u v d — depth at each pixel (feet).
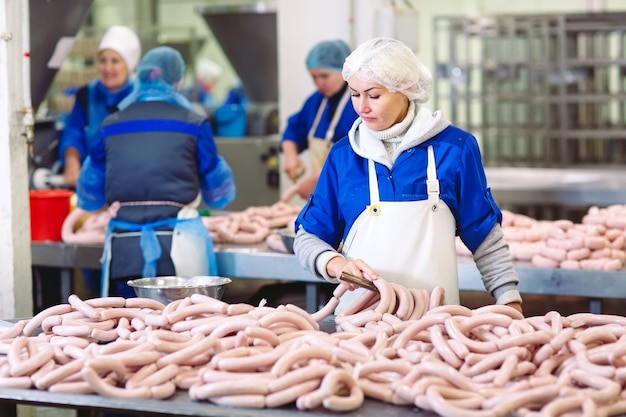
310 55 16.72
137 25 27.55
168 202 13.15
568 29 25.64
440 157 9.38
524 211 22.67
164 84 13.24
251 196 23.61
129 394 6.97
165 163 12.98
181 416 7.08
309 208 9.85
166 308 8.59
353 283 8.93
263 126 24.98
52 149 18.75
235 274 13.97
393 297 8.77
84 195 13.92
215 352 7.55
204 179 13.39
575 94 26.27
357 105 9.31
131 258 13.03
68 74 23.16
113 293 14.39
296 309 8.54
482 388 6.98
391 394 6.91
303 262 9.61
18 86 12.50
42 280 16.56
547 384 6.95
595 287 12.62
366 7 20.21
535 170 23.76
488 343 7.53
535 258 13.21
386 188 9.45
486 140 27.27
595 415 6.30
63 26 16.60
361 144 9.55
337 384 6.78
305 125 17.74
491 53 27.94
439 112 9.48
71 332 8.25
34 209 15.08
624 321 8.23
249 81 24.94
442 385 6.94
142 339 7.91
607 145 26.94
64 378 7.23
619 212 15.12
